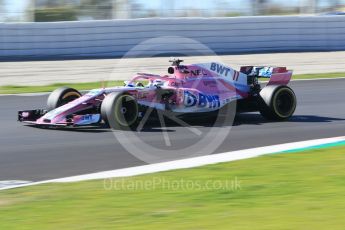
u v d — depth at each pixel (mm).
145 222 19609
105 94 36469
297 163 28234
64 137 34062
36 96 51750
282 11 100125
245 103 40125
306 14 100875
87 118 35000
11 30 79375
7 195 23234
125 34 84812
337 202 21594
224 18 88750
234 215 20172
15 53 79875
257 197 22547
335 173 26203
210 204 21703
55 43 81750
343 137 35094
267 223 19141
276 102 39469
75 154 30438
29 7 88000
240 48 90188
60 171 27281
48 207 21547
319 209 20703
